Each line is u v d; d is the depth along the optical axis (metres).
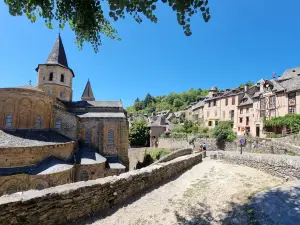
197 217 5.50
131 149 42.56
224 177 9.65
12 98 21.98
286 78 37.72
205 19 4.02
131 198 6.81
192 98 122.00
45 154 18.45
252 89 39.94
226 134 30.56
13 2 4.47
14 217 4.12
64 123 26.88
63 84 31.98
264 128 32.25
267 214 5.21
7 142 17.30
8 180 15.48
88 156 23.67
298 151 18.62
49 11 4.85
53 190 4.92
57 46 32.34
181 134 41.44
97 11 5.24
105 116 29.81
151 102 144.38
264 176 9.55
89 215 5.40
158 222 5.25
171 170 10.38
